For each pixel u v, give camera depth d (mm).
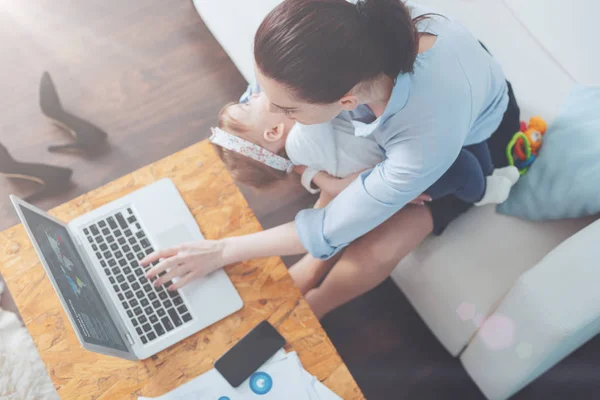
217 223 1156
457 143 986
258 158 1375
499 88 1167
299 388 1014
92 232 1133
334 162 1252
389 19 774
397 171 1009
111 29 2123
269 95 847
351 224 1079
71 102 2008
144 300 1079
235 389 1016
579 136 1259
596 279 1062
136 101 2018
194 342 1057
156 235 1134
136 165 1929
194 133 1979
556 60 1400
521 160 1335
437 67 939
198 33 2119
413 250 1377
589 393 1603
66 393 1032
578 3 1287
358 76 803
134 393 1027
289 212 1857
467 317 1312
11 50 2086
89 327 931
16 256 1125
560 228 1307
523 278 1111
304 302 1086
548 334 1085
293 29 756
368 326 1710
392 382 1639
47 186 1892
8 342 1658
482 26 1437
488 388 1442
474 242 1319
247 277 1106
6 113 1992
